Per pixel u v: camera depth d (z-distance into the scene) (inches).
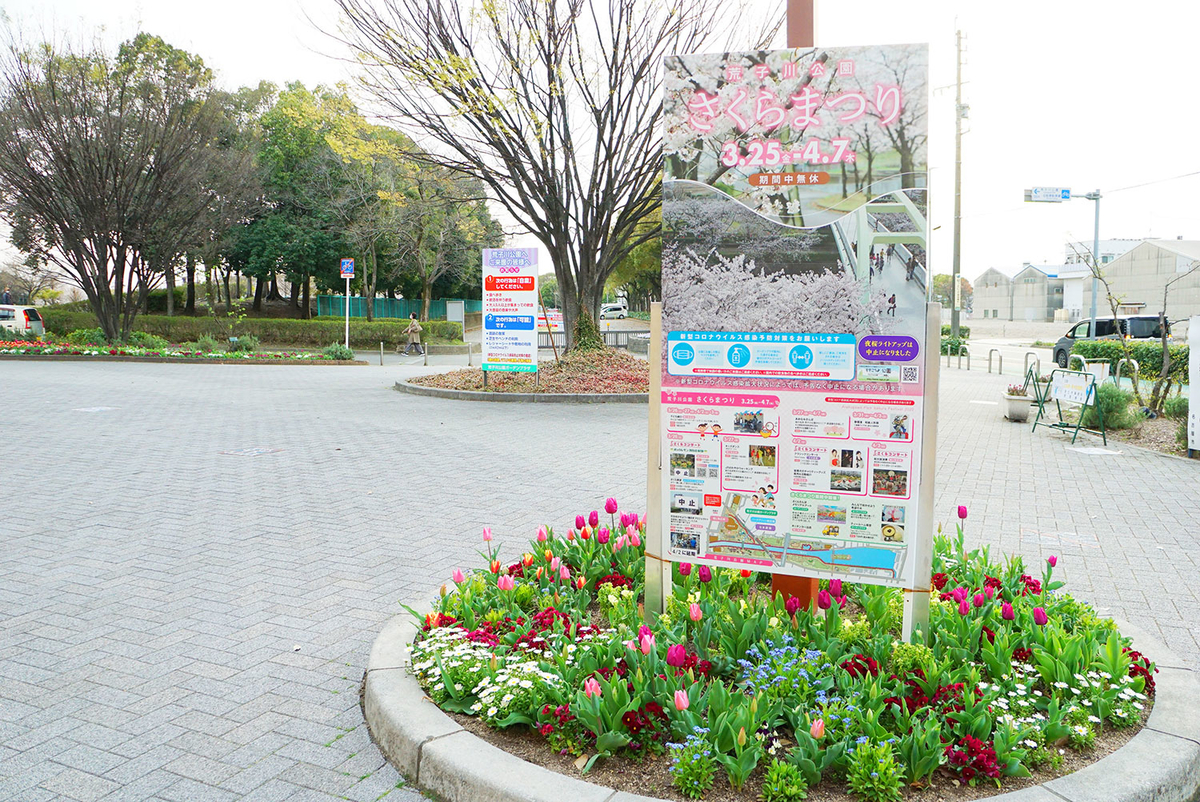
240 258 1546.5
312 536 247.3
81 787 117.6
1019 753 112.1
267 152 1464.1
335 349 1053.8
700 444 147.0
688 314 145.0
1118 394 479.5
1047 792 107.4
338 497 299.4
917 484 136.6
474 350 1414.9
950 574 177.2
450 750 117.5
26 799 114.3
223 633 173.5
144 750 127.8
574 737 119.9
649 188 673.0
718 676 138.5
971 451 417.4
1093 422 481.7
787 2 145.5
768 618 146.3
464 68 557.9
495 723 124.6
